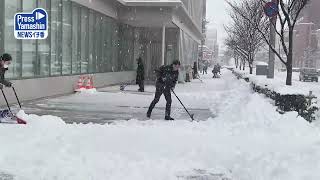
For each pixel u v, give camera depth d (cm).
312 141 768
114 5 2634
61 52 1841
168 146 734
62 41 1852
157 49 3481
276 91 1152
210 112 1315
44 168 592
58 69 1812
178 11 2923
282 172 574
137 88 2322
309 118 994
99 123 1049
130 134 823
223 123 994
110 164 618
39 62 1630
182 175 586
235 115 1044
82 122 1066
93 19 2309
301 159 632
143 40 3456
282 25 1413
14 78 1420
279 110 1073
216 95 1912
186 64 3803
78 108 1354
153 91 2128
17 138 762
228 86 2645
